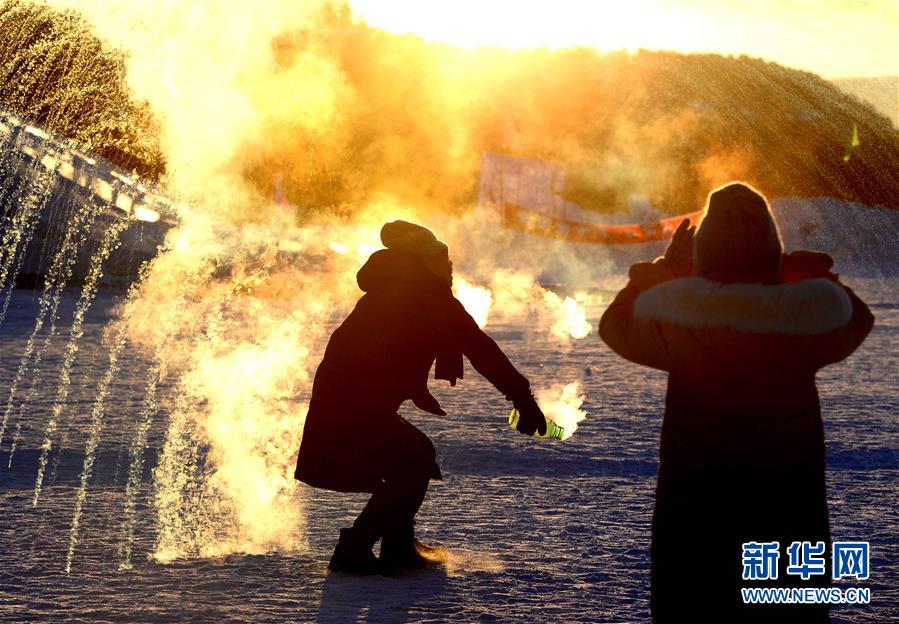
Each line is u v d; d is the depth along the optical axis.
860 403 17.34
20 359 21.83
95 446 12.89
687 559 4.96
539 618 6.88
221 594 7.34
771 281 4.90
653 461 12.45
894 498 10.59
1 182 45.94
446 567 8.13
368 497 10.56
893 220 95.81
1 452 12.44
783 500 4.86
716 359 4.83
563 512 10.02
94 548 8.51
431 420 15.28
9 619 6.70
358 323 7.93
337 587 7.56
